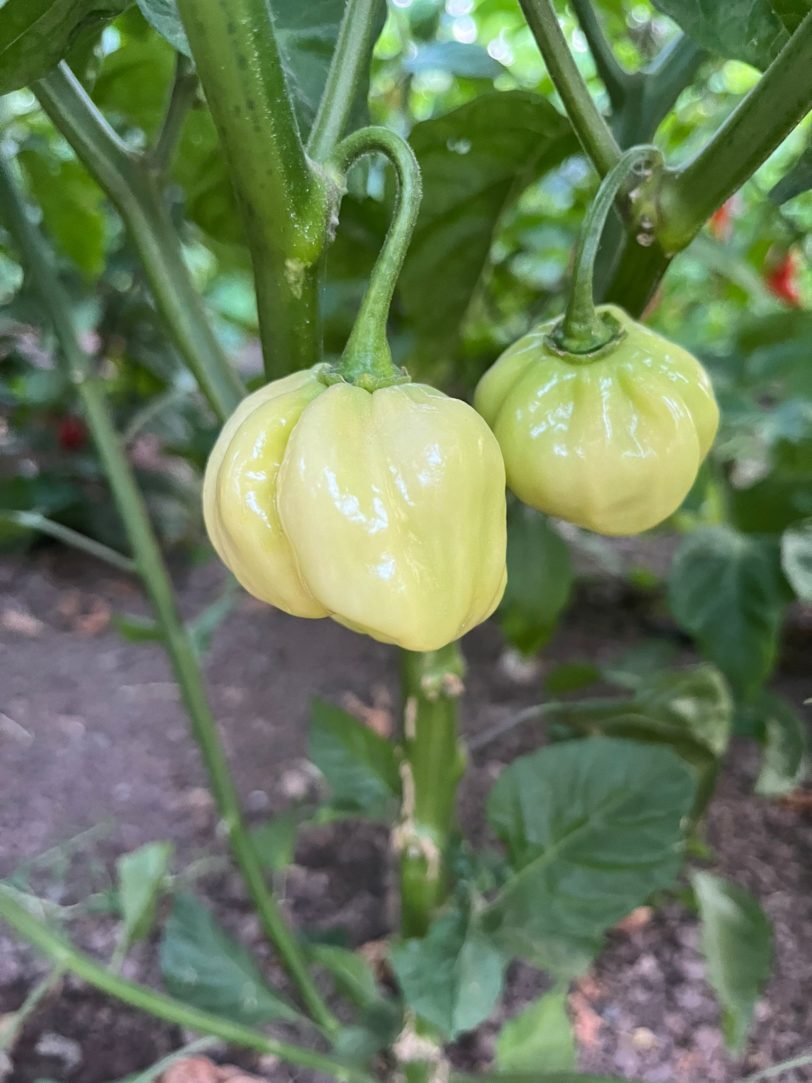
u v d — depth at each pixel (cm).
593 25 19
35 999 18
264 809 36
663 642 39
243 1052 26
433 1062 21
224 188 24
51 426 55
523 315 38
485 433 12
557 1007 22
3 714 41
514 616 32
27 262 24
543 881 20
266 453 13
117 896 24
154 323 47
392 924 29
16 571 54
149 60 25
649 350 15
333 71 14
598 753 21
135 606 51
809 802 36
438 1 34
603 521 15
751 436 37
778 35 15
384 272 12
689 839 28
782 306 43
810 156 16
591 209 15
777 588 30
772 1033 27
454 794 22
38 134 37
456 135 20
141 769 38
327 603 12
